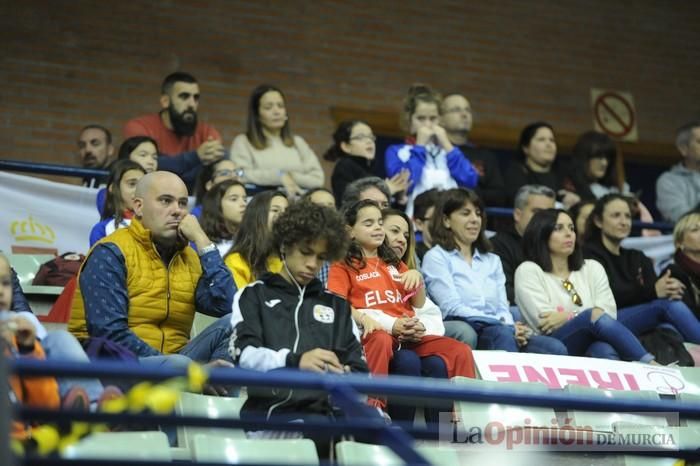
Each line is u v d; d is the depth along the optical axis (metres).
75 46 23.70
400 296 14.34
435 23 27.02
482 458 12.49
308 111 25.41
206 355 12.84
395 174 19.27
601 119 28.12
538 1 28.14
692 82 29.25
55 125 23.25
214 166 18.42
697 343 17.17
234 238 14.98
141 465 8.47
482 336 15.54
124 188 16.02
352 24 26.22
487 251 16.33
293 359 11.13
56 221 18.78
